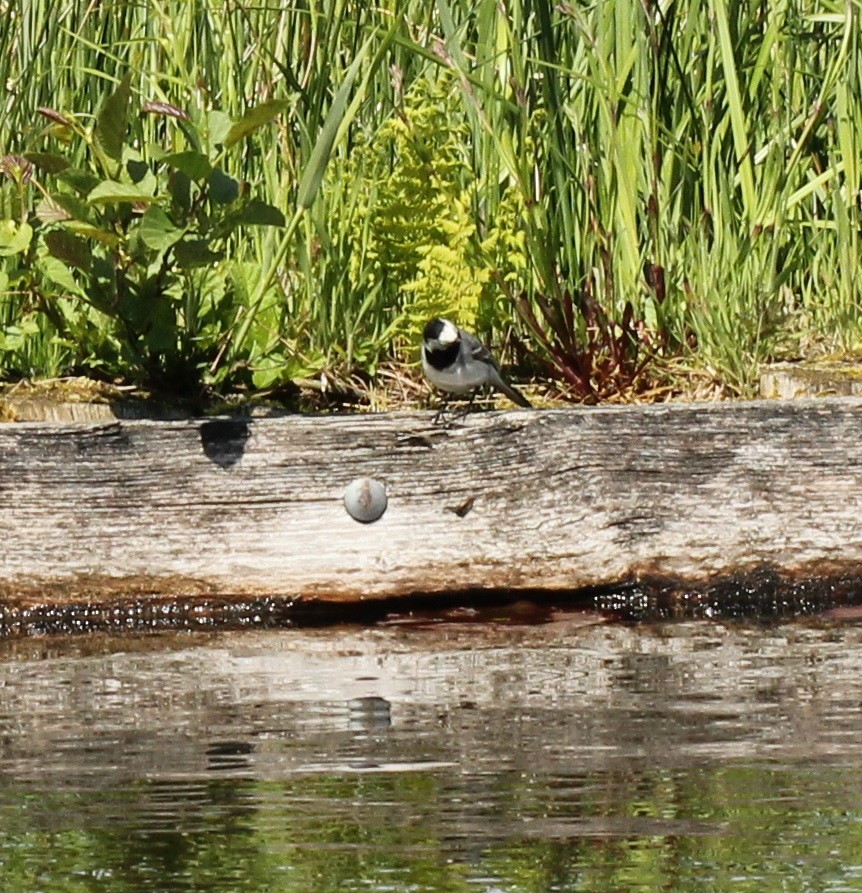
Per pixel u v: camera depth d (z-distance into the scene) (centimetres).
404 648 838
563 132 1134
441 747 623
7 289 1041
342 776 584
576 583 921
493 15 1098
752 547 928
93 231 905
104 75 1103
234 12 1124
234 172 1130
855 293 1145
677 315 1123
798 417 929
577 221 1141
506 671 770
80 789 573
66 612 914
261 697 722
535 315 1140
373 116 1170
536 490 917
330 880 474
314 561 920
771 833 510
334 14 1095
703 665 776
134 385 1034
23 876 481
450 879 474
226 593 920
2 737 652
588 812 535
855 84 1166
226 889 468
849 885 463
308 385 1085
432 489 919
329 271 1110
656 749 613
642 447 920
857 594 936
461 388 988
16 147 1130
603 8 1092
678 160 1166
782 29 1198
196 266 919
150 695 730
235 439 916
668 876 473
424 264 1087
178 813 542
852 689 712
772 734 634
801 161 1223
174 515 916
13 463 906
